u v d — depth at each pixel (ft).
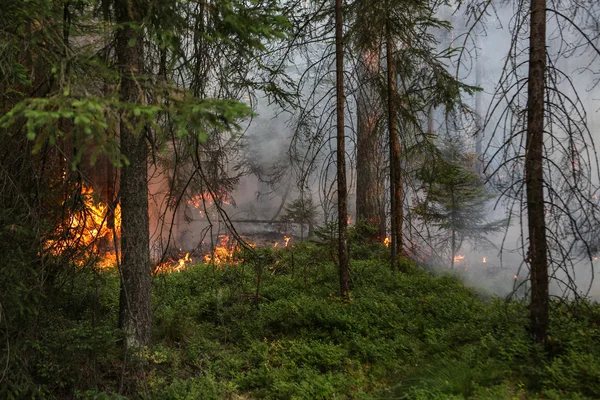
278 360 19.80
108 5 14.70
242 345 21.21
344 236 25.25
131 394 16.02
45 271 15.26
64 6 14.84
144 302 18.80
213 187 23.20
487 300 28.37
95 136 10.78
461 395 15.11
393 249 31.35
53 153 16.12
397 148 32.48
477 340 19.85
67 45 13.46
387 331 21.76
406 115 30.37
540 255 18.62
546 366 16.46
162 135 11.83
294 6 26.04
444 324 22.00
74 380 15.05
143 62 16.78
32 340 14.55
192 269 32.81
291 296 26.37
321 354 19.74
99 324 17.93
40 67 13.93
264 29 13.58
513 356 17.90
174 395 16.30
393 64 30.89
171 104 12.23
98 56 14.73
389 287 27.78
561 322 19.66
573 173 18.48
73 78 12.16
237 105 11.39
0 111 14.35
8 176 13.91
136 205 18.52
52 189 16.30
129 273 18.52
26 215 14.35
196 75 18.11
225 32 15.10
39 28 13.47
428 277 30.32
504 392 15.30
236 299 25.85
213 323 23.44
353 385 17.78
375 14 26.22
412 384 16.69
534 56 18.85
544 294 18.57
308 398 16.74
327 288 27.35
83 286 19.34
